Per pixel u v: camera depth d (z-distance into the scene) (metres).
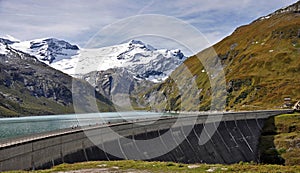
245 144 119.75
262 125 141.75
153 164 44.81
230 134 118.88
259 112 144.50
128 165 44.00
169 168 42.12
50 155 49.81
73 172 39.19
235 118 128.75
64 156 53.31
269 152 111.69
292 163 103.38
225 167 43.50
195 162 89.50
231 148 111.44
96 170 40.59
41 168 47.06
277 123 137.38
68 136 54.84
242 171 41.16
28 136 56.03
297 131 128.88
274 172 40.88
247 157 112.12
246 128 130.25
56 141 51.56
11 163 41.16
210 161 95.94
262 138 124.56
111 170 40.62
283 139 117.38
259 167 44.19
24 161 43.78
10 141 50.97
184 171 40.28
